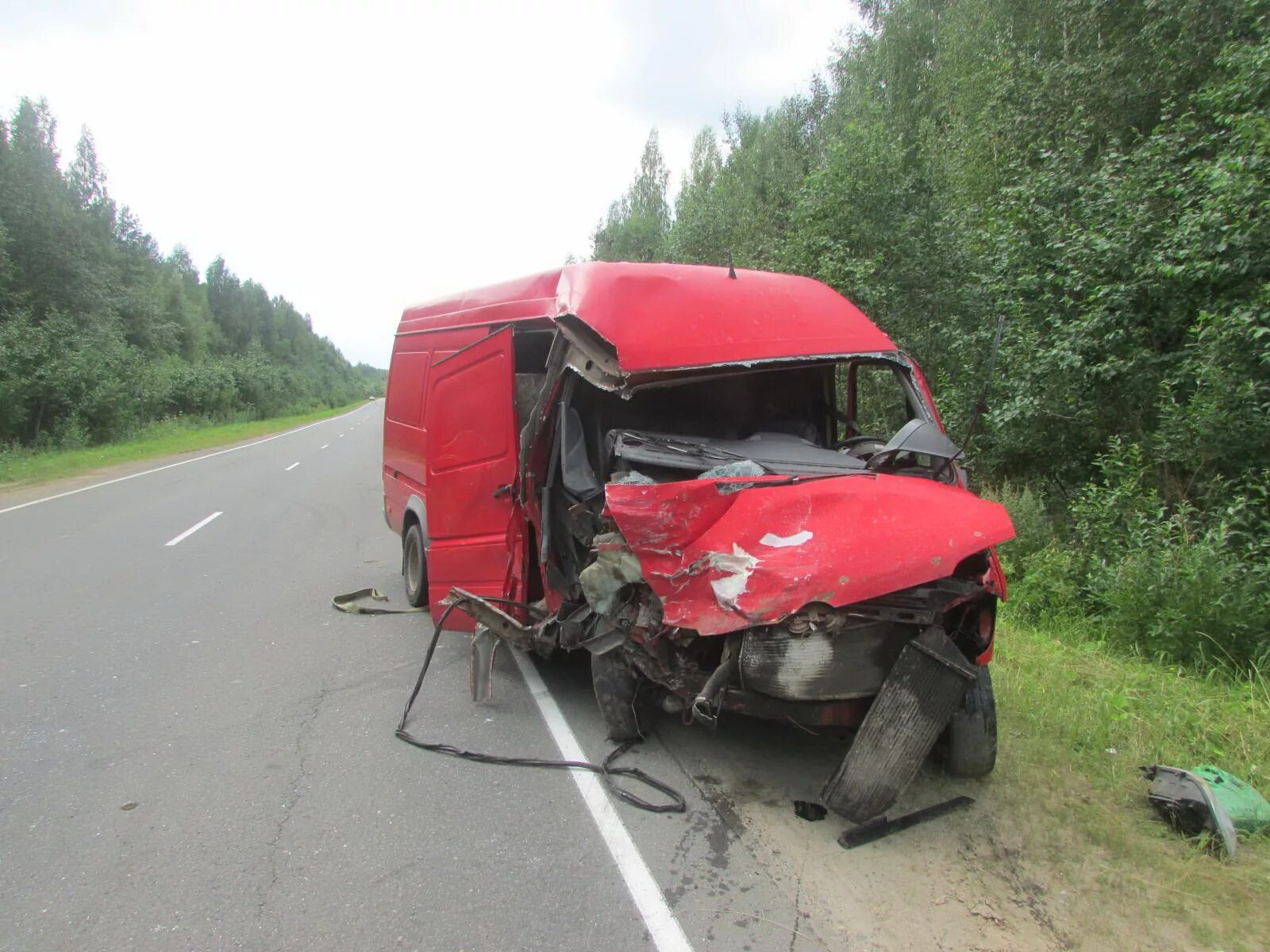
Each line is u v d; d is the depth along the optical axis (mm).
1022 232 8406
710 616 3406
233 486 16906
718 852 3438
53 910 3096
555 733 4707
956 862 3314
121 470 20656
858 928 2908
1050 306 8258
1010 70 11352
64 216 33375
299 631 6781
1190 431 6445
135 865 3404
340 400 107938
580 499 4445
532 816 3787
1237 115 6898
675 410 5035
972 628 3693
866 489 3609
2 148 31703
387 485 8875
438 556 6004
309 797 3996
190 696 5352
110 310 36344
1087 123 9719
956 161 12617
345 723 4902
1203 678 5238
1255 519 6102
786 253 11117
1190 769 3924
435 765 4332
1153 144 7621
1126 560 6105
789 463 4312
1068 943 2809
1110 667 5441
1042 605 6648
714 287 4824
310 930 2965
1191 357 6840
